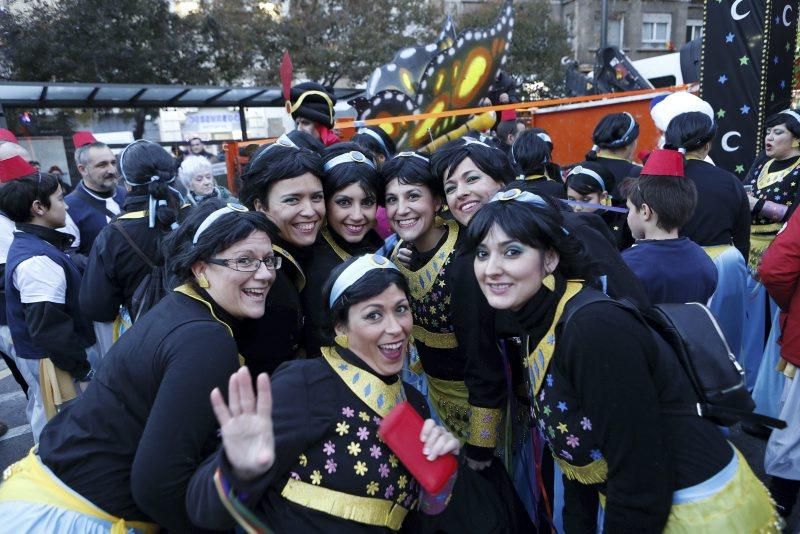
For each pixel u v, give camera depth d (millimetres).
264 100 11812
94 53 12797
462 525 1979
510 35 4816
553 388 1541
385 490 1514
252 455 1214
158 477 1394
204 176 5055
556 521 2074
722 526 1407
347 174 2166
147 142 2877
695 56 9984
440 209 2312
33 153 11820
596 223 2312
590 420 1437
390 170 2215
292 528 1446
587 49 25438
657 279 2322
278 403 1464
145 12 13469
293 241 2117
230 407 1214
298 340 2094
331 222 2262
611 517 1434
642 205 2402
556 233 1492
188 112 16344
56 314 2871
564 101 6715
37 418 3162
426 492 1609
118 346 1606
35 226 2975
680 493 1438
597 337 1382
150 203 2740
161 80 14141
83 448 1566
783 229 2504
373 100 4461
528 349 1612
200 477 1363
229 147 8383
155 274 2635
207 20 14594
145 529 1652
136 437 1562
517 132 5887
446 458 1473
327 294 1632
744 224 3242
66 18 12789
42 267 2859
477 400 2084
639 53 26156
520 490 2320
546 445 2100
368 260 1603
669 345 1547
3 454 3936
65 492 1555
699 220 3107
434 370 2426
